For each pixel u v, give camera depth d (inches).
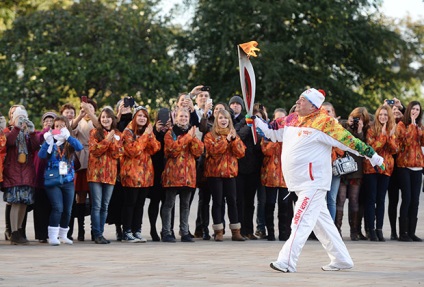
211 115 616.7
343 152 597.6
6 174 551.2
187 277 375.9
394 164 621.6
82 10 1461.6
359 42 1797.5
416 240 619.5
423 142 619.8
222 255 480.4
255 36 1760.6
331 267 408.5
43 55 1392.7
